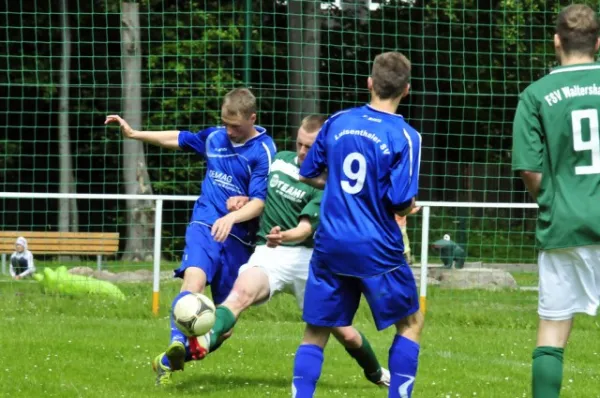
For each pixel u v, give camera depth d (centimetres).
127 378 1847
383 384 1842
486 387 1866
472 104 6475
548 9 5578
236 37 6147
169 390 1734
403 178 1371
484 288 3766
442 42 6222
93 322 2716
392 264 1398
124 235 6769
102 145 6888
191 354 1689
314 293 1415
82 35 6725
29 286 3362
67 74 6128
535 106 1334
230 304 1741
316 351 1426
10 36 6625
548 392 1340
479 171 6544
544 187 1338
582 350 2467
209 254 1784
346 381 1894
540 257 1359
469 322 3002
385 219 1391
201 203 1822
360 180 1381
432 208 5728
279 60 6247
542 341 1361
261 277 1766
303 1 5194
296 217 1795
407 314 1420
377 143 1375
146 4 6091
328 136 1418
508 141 6556
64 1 6050
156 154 6169
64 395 1664
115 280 3978
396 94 1413
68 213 6141
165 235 6088
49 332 2442
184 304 1647
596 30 1362
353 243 1382
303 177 1460
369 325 2872
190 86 5597
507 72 6256
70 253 4172
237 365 2041
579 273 1333
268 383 1841
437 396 1750
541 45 5878
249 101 1773
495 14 5969
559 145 1327
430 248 5394
